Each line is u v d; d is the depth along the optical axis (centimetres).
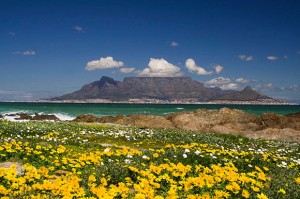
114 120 6003
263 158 1827
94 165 1423
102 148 2211
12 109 13312
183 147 1991
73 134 2908
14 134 2705
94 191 952
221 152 1812
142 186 1033
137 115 5822
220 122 5644
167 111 12838
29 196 960
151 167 1252
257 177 1311
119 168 1335
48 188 968
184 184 1089
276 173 1594
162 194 1077
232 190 1060
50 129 3184
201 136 3381
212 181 1120
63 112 11688
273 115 5584
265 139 3862
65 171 1380
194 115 5528
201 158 1697
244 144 3144
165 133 3391
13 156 1614
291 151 2819
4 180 1075
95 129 3594
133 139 2920
